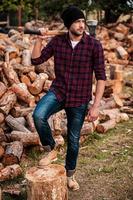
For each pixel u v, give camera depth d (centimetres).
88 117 371
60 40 368
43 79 637
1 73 618
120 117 657
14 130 549
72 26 357
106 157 521
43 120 361
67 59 366
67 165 409
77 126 385
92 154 530
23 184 443
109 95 741
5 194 421
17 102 601
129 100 767
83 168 489
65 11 360
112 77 830
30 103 603
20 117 575
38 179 363
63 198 371
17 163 489
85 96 376
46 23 1501
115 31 1319
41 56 376
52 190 362
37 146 525
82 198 418
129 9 1458
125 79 941
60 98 371
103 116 636
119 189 438
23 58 719
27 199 375
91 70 373
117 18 1505
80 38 364
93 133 585
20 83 618
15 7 1517
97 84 369
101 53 366
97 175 471
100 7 1383
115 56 1119
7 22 1603
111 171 480
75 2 1356
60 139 536
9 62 690
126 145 561
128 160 511
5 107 561
